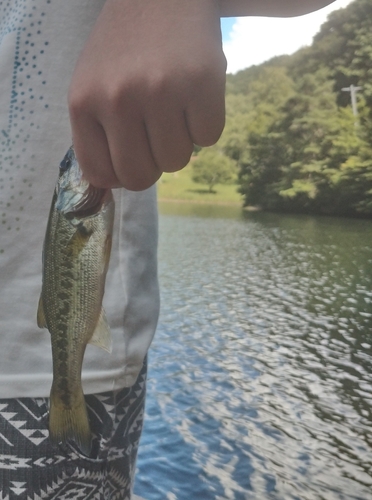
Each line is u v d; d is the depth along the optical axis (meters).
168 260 8.55
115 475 1.06
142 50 0.51
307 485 3.54
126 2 0.55
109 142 0.55
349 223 8.48
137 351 1.01
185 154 0.54
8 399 0.95
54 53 0.95
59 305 0.90
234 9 0.64
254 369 5.19
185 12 0.52
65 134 0.96
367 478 3.59
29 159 0.96
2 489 0.95
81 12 0.96
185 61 0.49
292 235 8.79
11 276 0.96
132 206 1.03
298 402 4.58
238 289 7.24
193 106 0.50
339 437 4.08
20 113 0.96
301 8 0.64
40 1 0.95
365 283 7.02
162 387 4.93
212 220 10.36
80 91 0.54
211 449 3.99
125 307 1.00
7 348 0.96
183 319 6.42
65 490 0.96
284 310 6.47
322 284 7.17
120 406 1.03
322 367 5.17
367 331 5.83
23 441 0.94
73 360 0.91
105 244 0.84
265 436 4.12
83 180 0.83
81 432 0.93
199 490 3.50
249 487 3.53
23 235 0.96
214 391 4.79
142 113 0.52
